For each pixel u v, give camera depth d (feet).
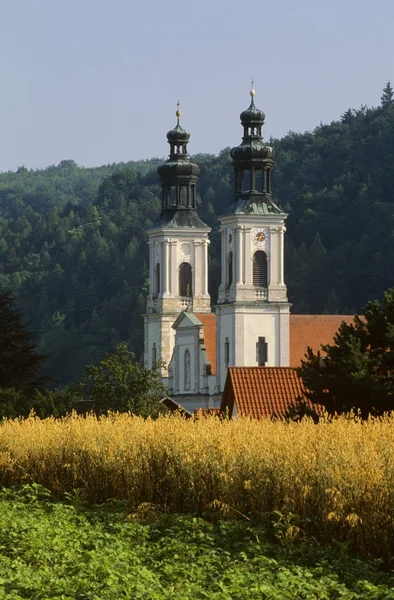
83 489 227.81
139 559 171.42
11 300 536.01
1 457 246.06
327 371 316.81
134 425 236.43
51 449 237.86
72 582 153.17
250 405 369.71
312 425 206.28
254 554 175.94
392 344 312.29
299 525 179.83
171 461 209.05
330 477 176.65
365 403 309.63
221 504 193.98
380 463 173.99
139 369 457.27
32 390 515.50
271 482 186.09
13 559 170.81
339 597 155.12
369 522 171.42
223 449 198.90
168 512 206.28
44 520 197.57
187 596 148.66
